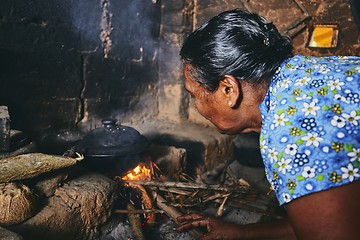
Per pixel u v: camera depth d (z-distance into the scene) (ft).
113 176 6.54
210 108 2.95
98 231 5.31
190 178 8.14
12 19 6.45
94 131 6.39
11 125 6.70
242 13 2.74
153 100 10.22
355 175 2.06
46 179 4.78
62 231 4.62
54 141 7.48
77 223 4.88
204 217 4.48
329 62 2.57
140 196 6.43
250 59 2.56
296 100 2.33
